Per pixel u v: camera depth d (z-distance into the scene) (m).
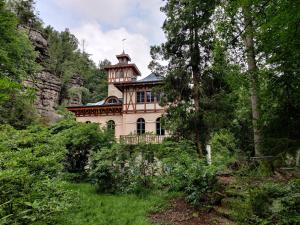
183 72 14.70
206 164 9.30
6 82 3.23
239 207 6.31
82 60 66.38
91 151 12.55
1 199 3.46
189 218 7.07
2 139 7.86
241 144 15.27
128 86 27.78
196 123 14.25
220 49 9.68
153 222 6.88
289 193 5.84
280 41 7.14
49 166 6.58
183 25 14.57
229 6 8.60
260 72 9.00
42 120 22.83
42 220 3.85
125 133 26.95
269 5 6.81
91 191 10.34
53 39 59.84
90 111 29.36
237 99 14.59
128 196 9.44
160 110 26.80
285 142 8.39
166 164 10.30
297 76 7.96
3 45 15.30
